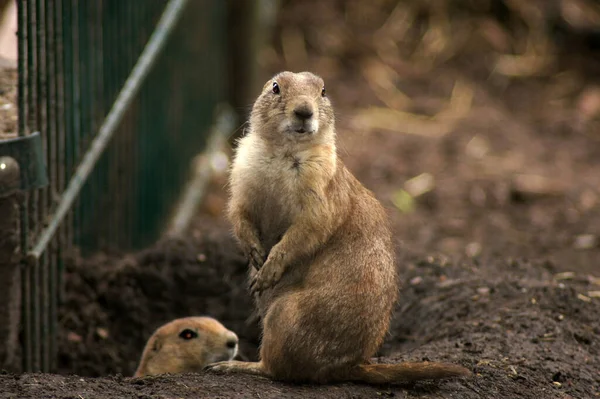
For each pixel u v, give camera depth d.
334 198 8.17
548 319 10.00
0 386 7.39
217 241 12.91
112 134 12.00
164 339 9.95
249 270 9.39
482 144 20.39
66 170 10.14
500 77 23.38
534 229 16.58
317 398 7.60
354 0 24.98
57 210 9.69
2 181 8.40
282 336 7.88
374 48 24.06
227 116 19.62
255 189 8.41
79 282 11.80
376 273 8.19
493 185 18.47
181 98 16.22
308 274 8.15
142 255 12.65
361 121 21.20
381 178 18.75
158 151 14.98
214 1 18.39
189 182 17.14
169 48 15.24
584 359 9.20
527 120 21.81
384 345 10.45
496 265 12.35
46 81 9.39
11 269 8.96
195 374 8.12
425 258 12.29
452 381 8.26
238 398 7.43
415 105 22.14
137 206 14.10
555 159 19.89
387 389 7.99
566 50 24.16
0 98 10.16
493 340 9.48
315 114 8.09
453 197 18.00
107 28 11.89
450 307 10.66
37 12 9.00
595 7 24.78
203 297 12.28
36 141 8.68
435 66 23.73
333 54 23.77
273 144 8.26
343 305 7.96
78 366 10.77
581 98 22.66
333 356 7.96
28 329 9.33
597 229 16.44
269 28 22.64
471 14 24.77
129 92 11.91
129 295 11.98
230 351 10.03
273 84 8.43
